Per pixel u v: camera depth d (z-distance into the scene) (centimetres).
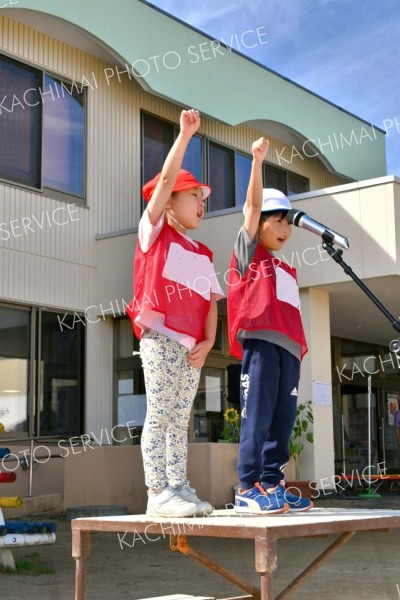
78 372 1007
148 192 291
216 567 285
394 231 861
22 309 952
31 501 825
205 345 282
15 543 461
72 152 1025
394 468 1478
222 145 1227
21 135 969
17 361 940
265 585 207
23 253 949
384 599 408
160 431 270
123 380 1043
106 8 1011
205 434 1077
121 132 1086
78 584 246
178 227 291
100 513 778
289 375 294
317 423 934
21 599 414
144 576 492
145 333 279
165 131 1160
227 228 954
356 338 1373
